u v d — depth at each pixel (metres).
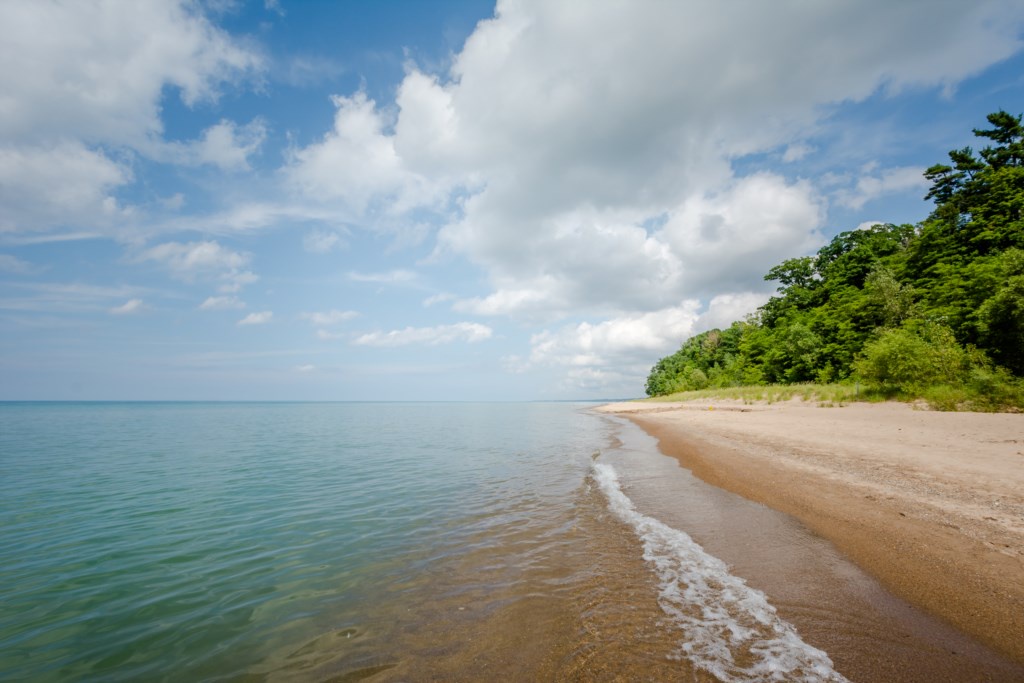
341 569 6.77
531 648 4.43
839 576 5.66
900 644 4.18
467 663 4.22
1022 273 22.80
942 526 6.84
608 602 5.31
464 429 37.06
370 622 5.13
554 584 5.91
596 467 14.91
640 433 25.86
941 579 5.32
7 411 99.56
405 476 14.49
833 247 61.56
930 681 3.63
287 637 4.88
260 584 6.32
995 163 40.91
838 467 11.44
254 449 22.86
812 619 4.70
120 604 5.82
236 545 8.00
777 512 8.44
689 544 7.09
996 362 23.03
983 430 14.95
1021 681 3.57
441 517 9.45
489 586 5.95
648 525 8.19
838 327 46.03
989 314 23.00
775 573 5.86
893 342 26.69
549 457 18.23
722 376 72.19
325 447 23.64
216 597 5.96
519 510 9.79
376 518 9.51
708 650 4.23
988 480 9.07
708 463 13.83
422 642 4.65
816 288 61.81
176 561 7.30
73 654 4.70
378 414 78.25
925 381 24.72
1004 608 4.61
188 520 9.70
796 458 13.09
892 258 49.94
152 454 21.06
